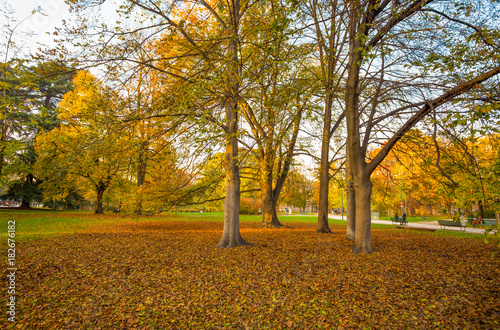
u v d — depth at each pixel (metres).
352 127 9.64
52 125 30.20
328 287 6.38
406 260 8.70
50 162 25.66
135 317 5.10
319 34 12.38
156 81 10.72
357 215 10.13
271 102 10.53
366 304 5.44
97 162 10.77
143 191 16.72
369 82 10.09
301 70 12.09
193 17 11.91
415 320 4.78
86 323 4.86
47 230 15.45
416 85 8.23
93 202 62.97
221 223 23.84
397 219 24.08
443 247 11.27
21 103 8.16
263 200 20.48
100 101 9.66
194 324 4.88
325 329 4.65
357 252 9.93
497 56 6.01
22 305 5.39
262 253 9.91
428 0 7.91
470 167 6.73
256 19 10.16
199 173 13.76
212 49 9.69
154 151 10.77
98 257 9.05
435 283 6.42
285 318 5.04
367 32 9.06
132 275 7.27
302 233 16.38
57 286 6.39
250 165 19.17
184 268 7.93
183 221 25.66
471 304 5.21
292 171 19.94
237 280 6.92
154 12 9.85
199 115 8.63
